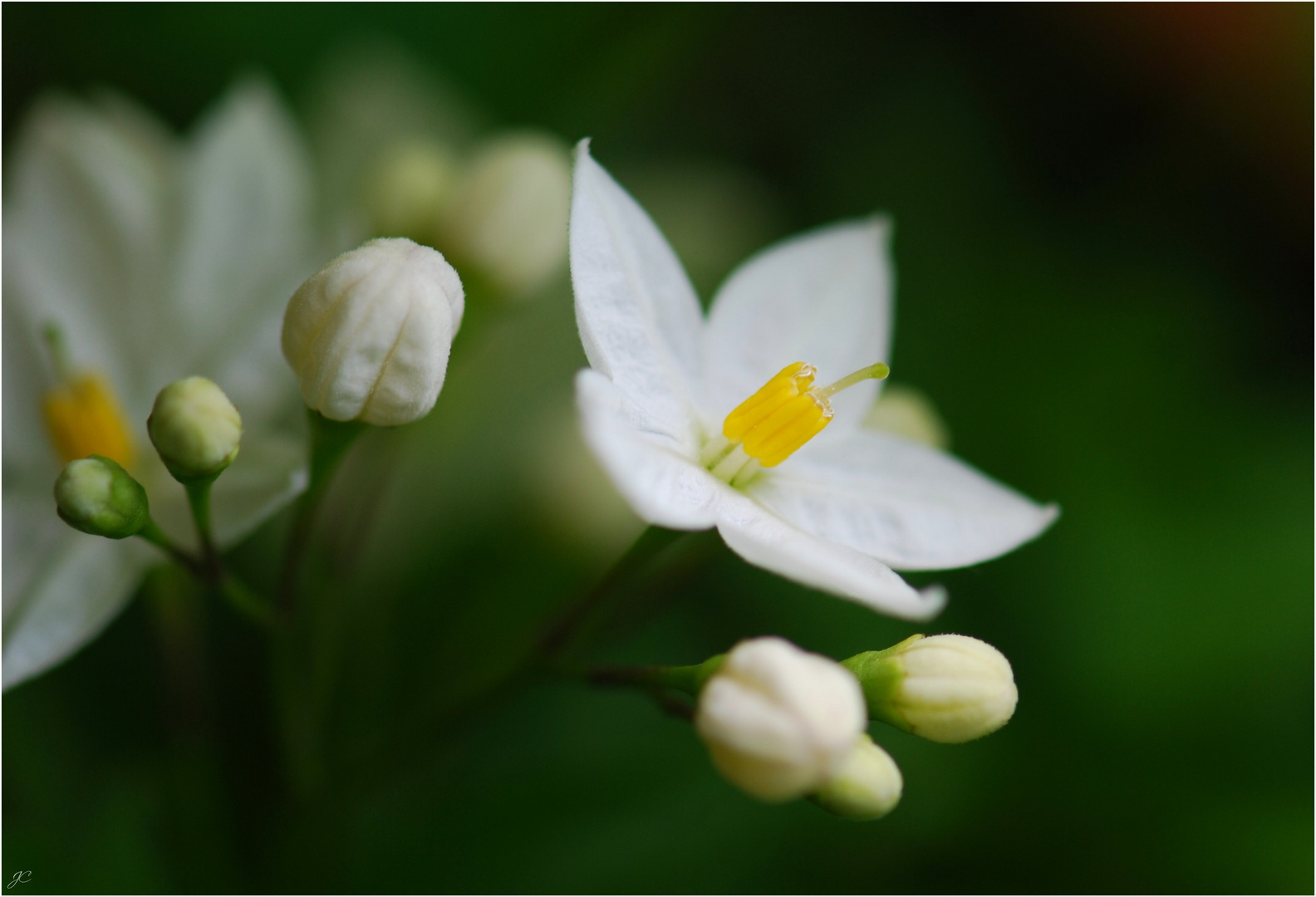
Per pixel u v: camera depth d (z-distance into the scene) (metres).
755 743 0.13
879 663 0.14
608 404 0.13
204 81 0.17
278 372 0.15
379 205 0.16
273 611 0.14
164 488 0.15
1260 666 0.16
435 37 0.18
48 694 0.15
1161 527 0.16
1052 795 0.16
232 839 0.15
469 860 0.16
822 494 0.14
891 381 0.17
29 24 0.17
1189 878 0.16
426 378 0.14
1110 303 0.17
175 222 0.15
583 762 0.16
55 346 0.15
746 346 0.15
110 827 0.15
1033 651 0.16
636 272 0.14
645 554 0.14
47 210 0.15
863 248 0.15
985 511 0.14
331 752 0.16
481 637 0.16
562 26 0.18
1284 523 0.16
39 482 0.15
